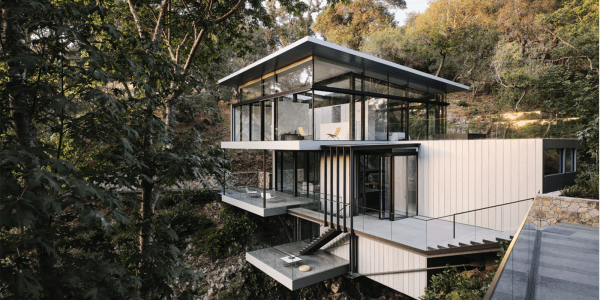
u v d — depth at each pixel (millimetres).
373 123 13820
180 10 12500
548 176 9531
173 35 13242
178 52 11922
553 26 26703
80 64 3783
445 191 11531
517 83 24656
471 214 10797
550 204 8734
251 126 16797
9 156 2676
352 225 11078
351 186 10984
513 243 3906
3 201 2596
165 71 6227
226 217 15867
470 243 8734
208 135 24453
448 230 10281
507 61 26047
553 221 8695
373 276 11359
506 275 3361
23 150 2934
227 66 25422
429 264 9477
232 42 14641
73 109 3531
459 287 7578
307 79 12141
